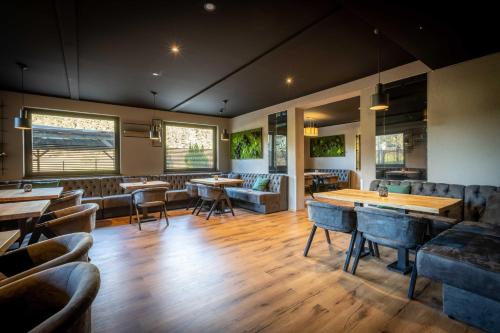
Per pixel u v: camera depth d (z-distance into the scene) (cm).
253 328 185
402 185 387
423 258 206
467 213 328
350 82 495
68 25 283
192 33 310
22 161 540
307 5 256
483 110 341
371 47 350
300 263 301
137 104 668
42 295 108
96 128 647
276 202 618
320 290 239
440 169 378
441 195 353
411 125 407
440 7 234
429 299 223
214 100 635
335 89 523
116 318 196
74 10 254
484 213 309
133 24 289
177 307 211
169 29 300
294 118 625
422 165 396
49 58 379
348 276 267
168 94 575
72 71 423
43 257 154
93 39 322
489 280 170
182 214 593
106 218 550
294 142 627
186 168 797
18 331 105
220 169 855
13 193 357
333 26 296
